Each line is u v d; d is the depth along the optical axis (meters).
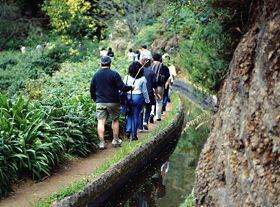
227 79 4.25
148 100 9.77
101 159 8.54
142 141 9.47
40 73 23.28
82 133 8.92
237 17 4.49
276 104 3.18
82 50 28.58
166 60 16.80
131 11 28.30
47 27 39.88
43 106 8.99
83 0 28.55
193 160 10.20
